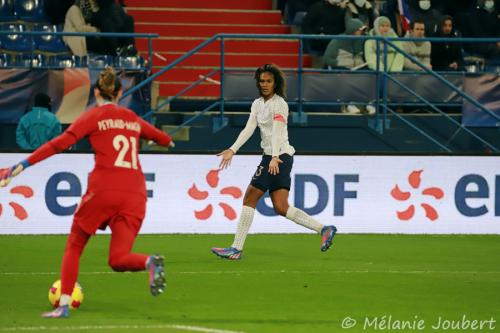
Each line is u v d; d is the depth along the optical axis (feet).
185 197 163.63
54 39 203.10
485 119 194.08
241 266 127.75
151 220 162.71
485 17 224.12
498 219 169.99
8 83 184.85
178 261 131.85
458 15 225.56
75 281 92.32
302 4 229.04
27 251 140.67
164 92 209.87
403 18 218.38
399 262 133.59
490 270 127.34
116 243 89.04
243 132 129.49
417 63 189.67
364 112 199.62
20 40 201.67
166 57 216.13
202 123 192.44
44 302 100.63
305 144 190.70
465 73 194.29
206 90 211.61
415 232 168.35
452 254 143.02
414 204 168.35
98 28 201.67
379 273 123.34
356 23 206.69
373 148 192.75
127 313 95.20
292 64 220.23
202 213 164.14
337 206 166.20
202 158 163.84
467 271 126.21
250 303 101.55
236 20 228.43
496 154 169.48
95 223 90.02
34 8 207.62
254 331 87.61
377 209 167.32
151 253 139.64
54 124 174.40
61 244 148.46
